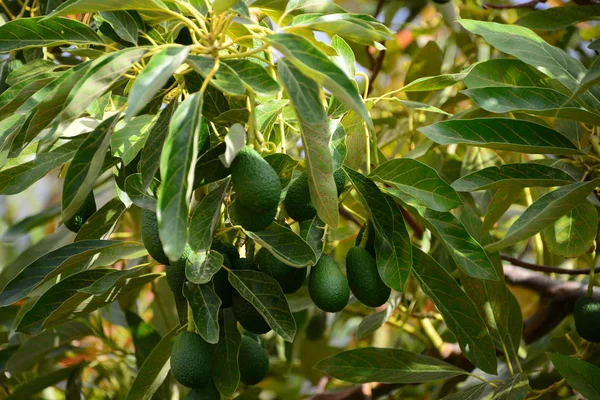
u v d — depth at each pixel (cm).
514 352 275
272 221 209
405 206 237
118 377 338
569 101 243
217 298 215
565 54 250
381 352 264
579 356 293
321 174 210
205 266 212
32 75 235
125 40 221
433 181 227
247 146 205
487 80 250
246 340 233
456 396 262
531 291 329
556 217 237
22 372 334
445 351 316
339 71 192
